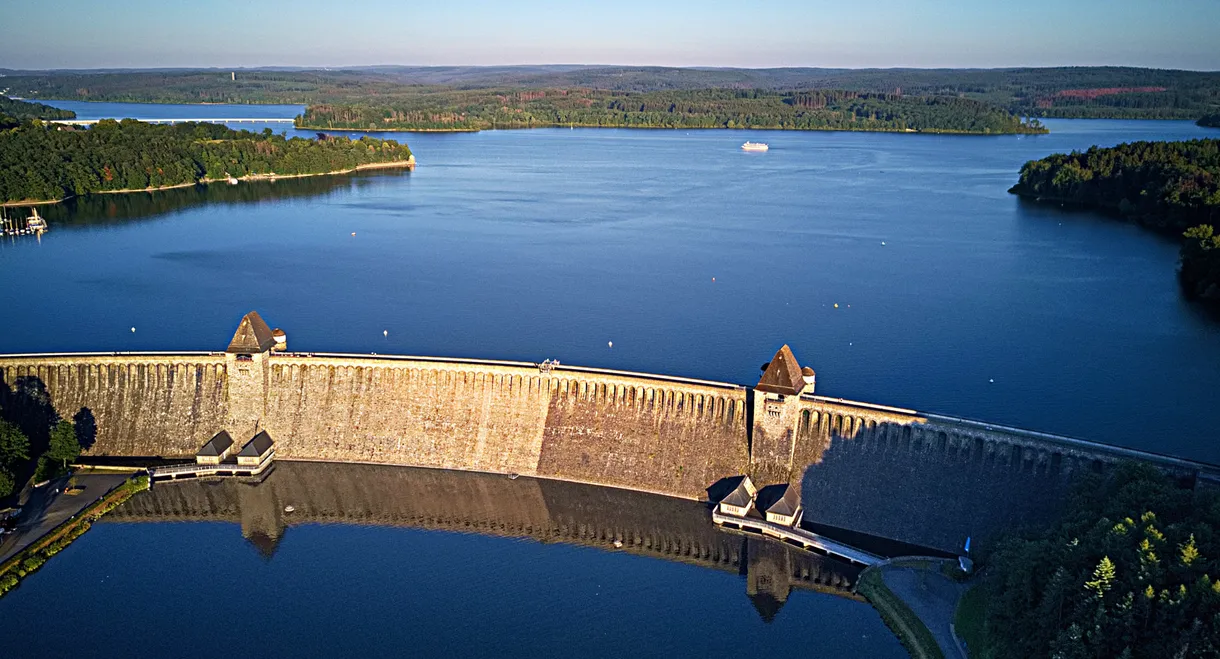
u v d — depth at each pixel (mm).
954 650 145500
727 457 193875
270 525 185125
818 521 182875
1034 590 133750
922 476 180000
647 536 182125
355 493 197250
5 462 188625
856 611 159250
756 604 161875
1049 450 169875
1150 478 144125
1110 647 118625
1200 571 116812
